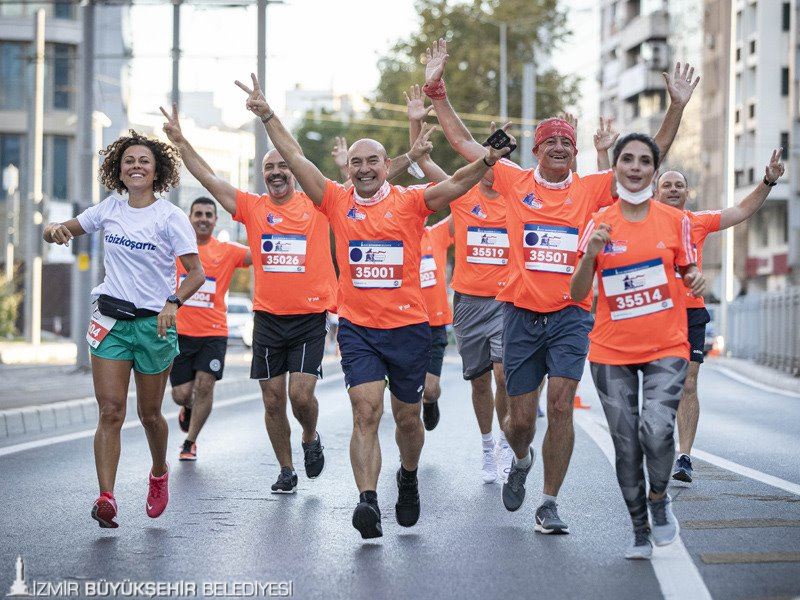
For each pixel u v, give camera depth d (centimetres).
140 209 751
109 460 729
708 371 3025
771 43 5572
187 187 7150
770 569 628
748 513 799
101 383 735
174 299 736
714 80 6016
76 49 5131
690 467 952
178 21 3027
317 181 745
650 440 654
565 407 736
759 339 3169
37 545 700
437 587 597
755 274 5669
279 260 924
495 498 884
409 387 734
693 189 6269
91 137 2508
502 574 625
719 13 5950
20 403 1552
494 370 970
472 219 991
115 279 743
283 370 929
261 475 999
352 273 732
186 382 1145
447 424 1444
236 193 934
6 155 5128
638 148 662
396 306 729
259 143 2877
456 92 5272
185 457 1098
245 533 740
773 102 5591
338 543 710
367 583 606
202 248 1126
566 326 747
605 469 1020
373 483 702
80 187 2506
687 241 664
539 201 756
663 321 664
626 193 666
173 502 858
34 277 3800
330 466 1060
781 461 1091
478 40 5322
